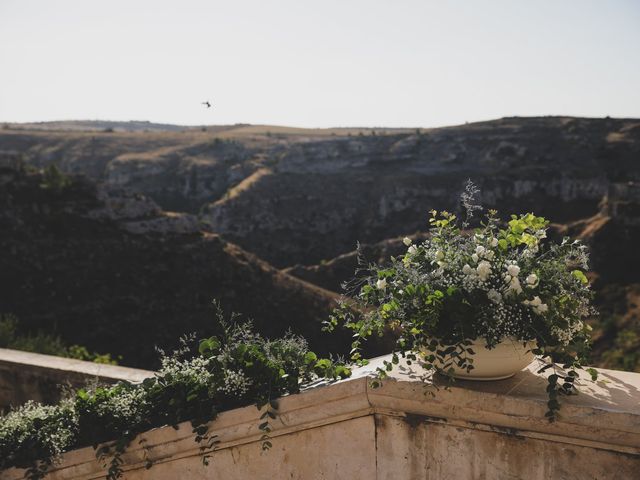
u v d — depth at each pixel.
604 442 2.26
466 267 2.50
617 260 57.19
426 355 2.56
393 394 2.62
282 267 92.31
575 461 2.34
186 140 165.00
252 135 177.38
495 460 2.49
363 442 2.75
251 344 3.06
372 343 14.62
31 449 3.19
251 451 2.95
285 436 2.88
